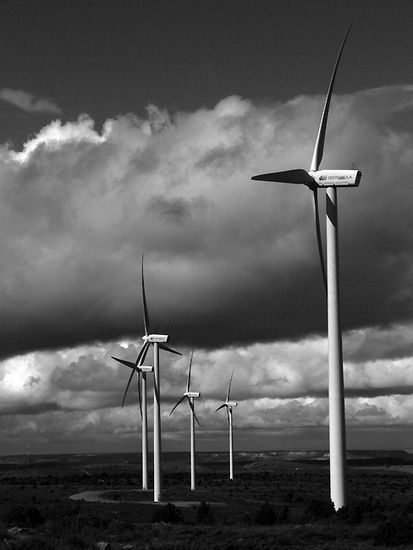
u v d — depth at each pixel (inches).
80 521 2834.6
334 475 2372.0
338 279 2442.2
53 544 2009.1
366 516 2303.2
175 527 2736.2
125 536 2421.3
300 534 2167.8
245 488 6486.2
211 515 3184.1
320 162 2500.0
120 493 5083.7
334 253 2450.8
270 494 5502.0
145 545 2086.6
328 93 2500.0
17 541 2060.8
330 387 2386.8
